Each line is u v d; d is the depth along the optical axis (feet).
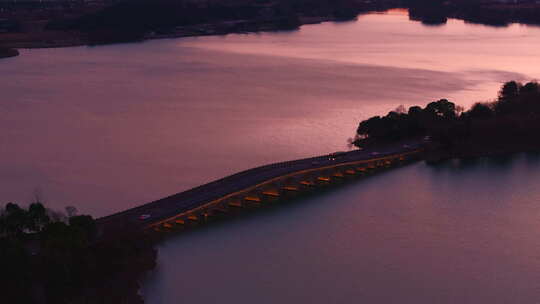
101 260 634.84
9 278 585.22
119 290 636.07
